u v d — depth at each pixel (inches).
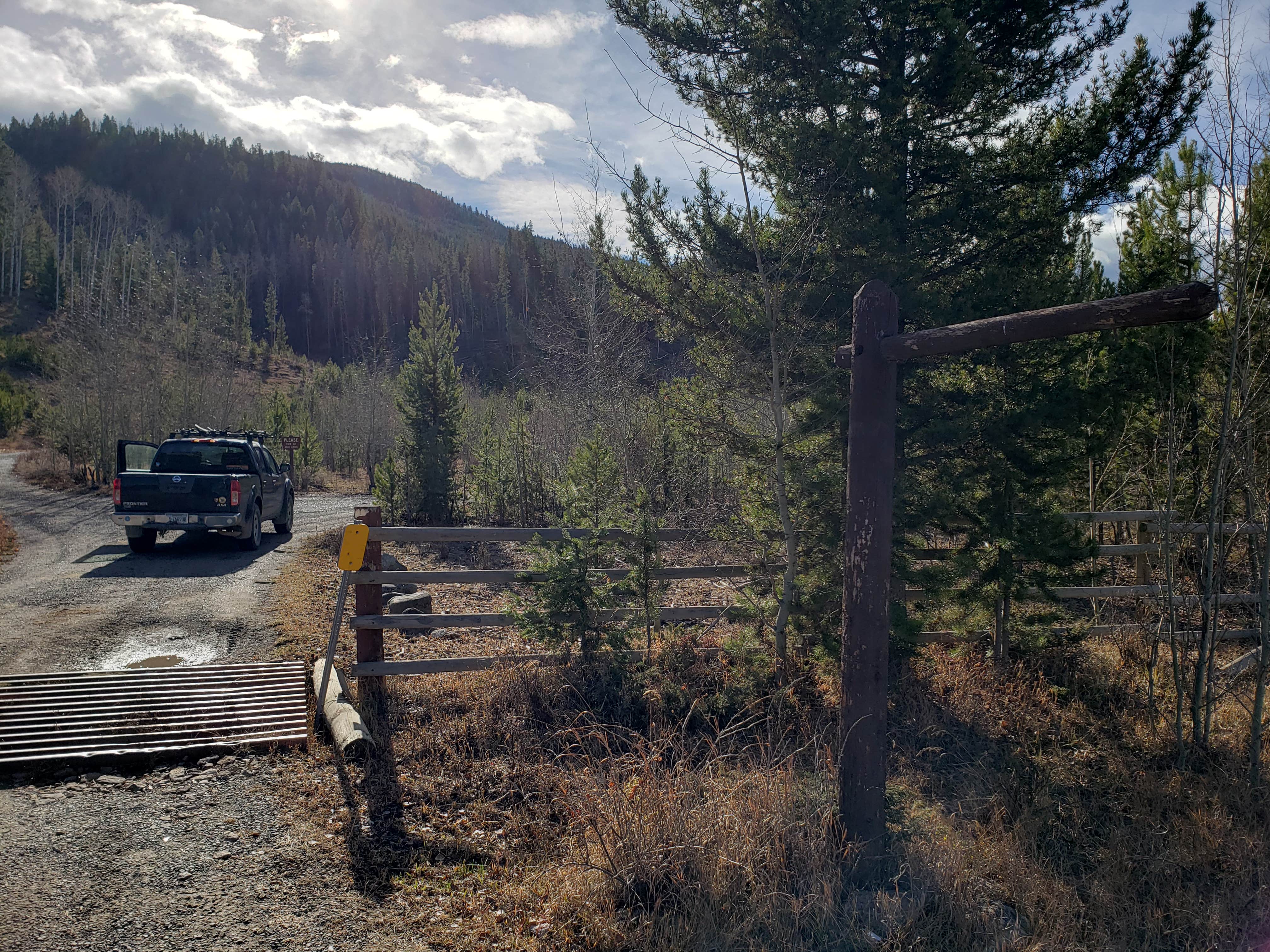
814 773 203.9
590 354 633.6
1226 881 173.0
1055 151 263.0
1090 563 286.8
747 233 280.2
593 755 220.7
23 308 3198.8
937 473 264.5
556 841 179.9
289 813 185.2
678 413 302.0
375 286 5191.9
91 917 141.4
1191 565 290.7
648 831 158.9
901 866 164.1
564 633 267.7
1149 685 264.4
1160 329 251.6
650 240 289.0
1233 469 243.0
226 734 222.1
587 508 322.0
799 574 282.8
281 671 270.5
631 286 306.2
